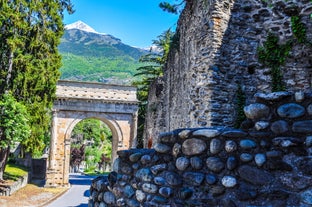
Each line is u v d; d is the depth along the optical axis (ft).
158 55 120.37
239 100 27.81
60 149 100.12
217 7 28.48
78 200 68.44
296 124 10.53
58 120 101.24
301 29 27.09
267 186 10.69
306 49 26.89
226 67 28.14
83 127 204.74
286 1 27.84
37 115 69.31
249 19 29.22
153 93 57.98
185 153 12.78
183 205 12.41
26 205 59.06
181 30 38.29
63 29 77.10
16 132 57.11
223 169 11.64
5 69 67.26
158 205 13.39
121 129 106.63
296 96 10.68
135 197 14.87
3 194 63.41
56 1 75.36
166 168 13.52
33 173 110.93
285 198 10.34
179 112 38.09
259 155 10.95
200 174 12.20
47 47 72.69
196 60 30.14
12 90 66.44
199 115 28.76
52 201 66.74
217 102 27.40
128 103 107.34
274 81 27.61
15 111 58.13
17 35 66.90
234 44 28.63
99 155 192.44
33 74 68.28
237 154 11.43
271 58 28.04
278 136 10.79
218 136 11.92
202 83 28.58
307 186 10.06
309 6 26.91
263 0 28.86
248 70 28.63
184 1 36.60
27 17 69.41
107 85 106.83
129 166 15.62
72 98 102.22
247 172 11.10
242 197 11.02
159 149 13.89
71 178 129.59
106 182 17.33
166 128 47.24
